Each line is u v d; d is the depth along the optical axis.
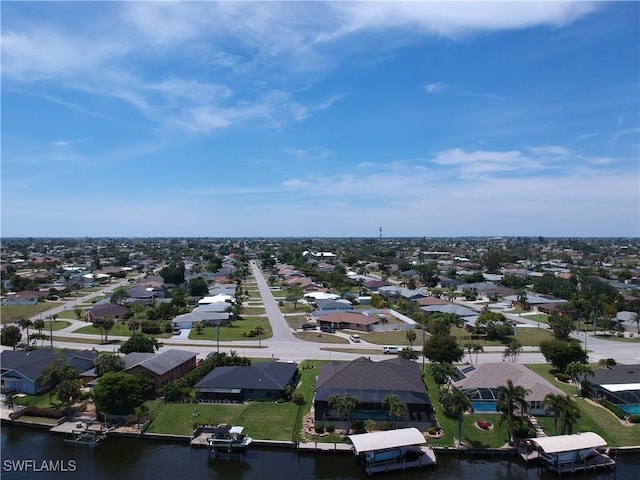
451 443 68.19
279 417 75.38
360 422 72.94
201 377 89.44
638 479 61.34
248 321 154.38
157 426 72.88
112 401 73.56
